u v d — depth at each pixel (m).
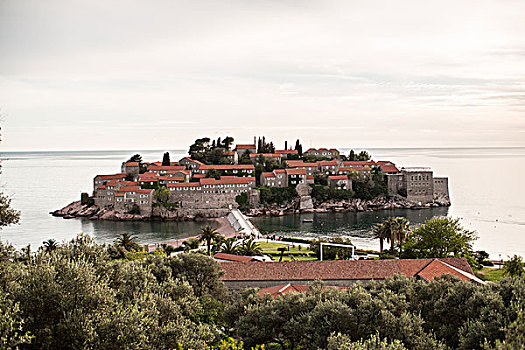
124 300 49.72
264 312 52.72
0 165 42.50
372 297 55.47
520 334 36.72
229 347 44.75
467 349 41.19
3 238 172.12
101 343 38.09
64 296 39.59
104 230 196.25
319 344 45.59
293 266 81.88
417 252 109.50
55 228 197.50
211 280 73.50
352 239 170.75
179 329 44.12
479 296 48.06
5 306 36.59
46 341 37.00
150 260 74.44
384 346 38.38
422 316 53.34
